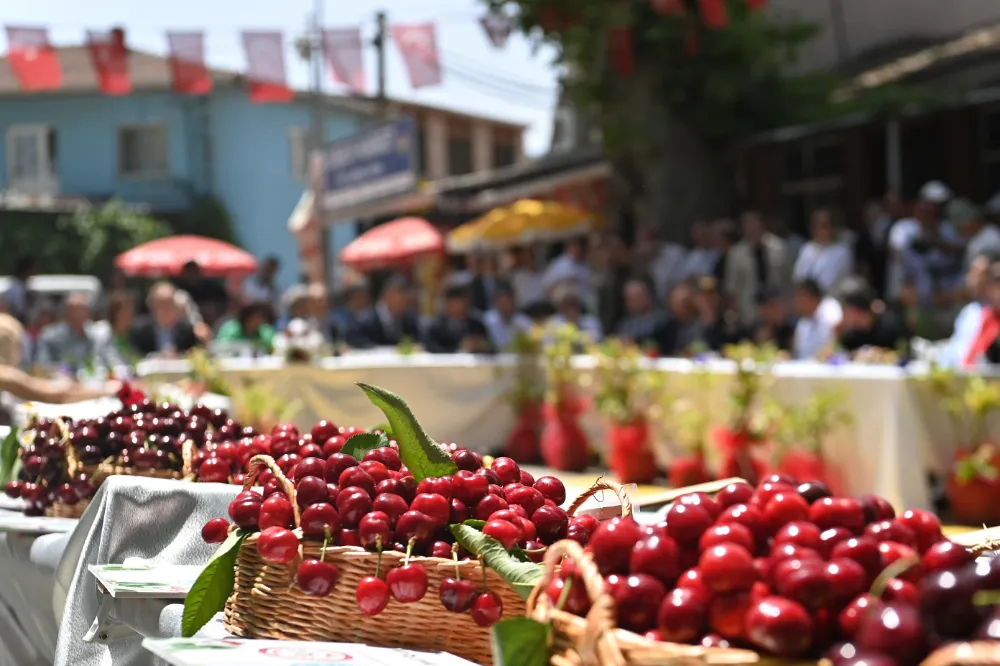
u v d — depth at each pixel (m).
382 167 13.57
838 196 15.07
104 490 2.93
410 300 12.82
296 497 2.28
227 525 2.48
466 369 9.95
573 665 1.67
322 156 15.54
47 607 3.20
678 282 12.66
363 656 2.05
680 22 14.65
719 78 15.12
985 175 13.41
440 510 2.19
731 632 1.60
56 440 3.53
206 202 32.78
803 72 18.67
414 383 9.83
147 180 32.84
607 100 15.72
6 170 33.06
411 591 2.11
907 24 17.72
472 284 14.64
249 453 3.08
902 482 6.75
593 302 14.13
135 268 18.39
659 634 1.65
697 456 8.02
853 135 14.77
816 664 1.53
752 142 15.64
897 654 1.41
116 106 32.84
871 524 1.82
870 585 1.66
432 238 18.73
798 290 8.91
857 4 18.14
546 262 22.23
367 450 2.57
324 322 11.38
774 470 7.29
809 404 7.14
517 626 1.73
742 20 15.13
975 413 6.73
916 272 10.54
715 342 9.73
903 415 6.77
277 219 33.22
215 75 32.62
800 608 1.55
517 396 9.86
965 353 7.47
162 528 2.92
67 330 9.59
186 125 32.81
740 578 1.61
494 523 2.17
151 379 7.85
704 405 8.07
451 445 2.61
